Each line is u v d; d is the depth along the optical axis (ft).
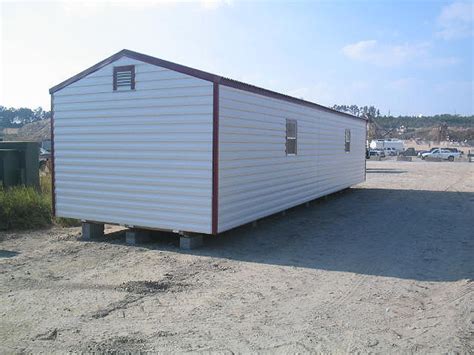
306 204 44.37
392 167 113.39
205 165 26.05
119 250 27.20
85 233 30.63
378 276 22.11
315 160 43.57
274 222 36.09
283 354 14.02
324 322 16.48
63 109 31.27
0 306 18.29
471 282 20.75
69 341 15.02
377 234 31.76
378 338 15.08
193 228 26.66
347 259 25.22
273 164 33.88
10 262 24.80
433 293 19.53
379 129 322.55
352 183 57.88
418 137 354.13
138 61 28.02
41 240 30.14
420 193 56.70
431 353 13.97
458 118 463.01
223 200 26.73
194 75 26.05
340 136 51.78
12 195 34.73
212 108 25.62
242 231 32.50
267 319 16.78
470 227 34.17
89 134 30.25
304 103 39.75
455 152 154.20
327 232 32.37
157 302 18.58
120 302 18.60
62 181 31.63
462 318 16.65
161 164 27.53
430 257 25.53
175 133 26.94
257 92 30.42
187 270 23.02
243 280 21.45
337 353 14.05
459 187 63.87
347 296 19.25
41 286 20.74
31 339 15.23
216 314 17.28
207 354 14.06
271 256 25.82
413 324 16.24
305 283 21.02
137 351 14.25
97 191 30.12
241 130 28.60
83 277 22.02
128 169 28.81
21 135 210.59
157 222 27.86
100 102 29.66
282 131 35.29
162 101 27.27
